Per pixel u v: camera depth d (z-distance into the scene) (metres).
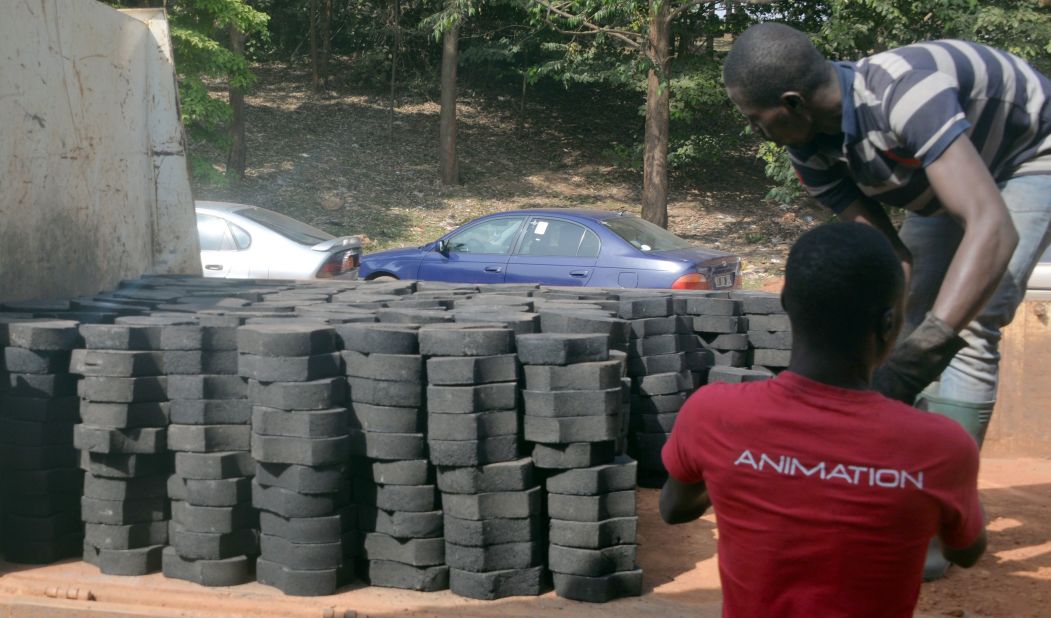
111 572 4.23
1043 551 4.46
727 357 5.88
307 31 33.22
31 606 3.89
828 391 1.90
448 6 23.14
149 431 4.16
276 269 11.96
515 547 3.99
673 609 3.87
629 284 10.91
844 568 1.83
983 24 16.67
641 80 21.38
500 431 3.97
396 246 20.42
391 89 29.03
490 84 31.89
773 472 1.88
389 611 3.83
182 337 4.16
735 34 22.77
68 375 4.40
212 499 4.10
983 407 3.65
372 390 3.99
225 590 4.06
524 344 3.97
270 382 3.95
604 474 3.96
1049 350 6.13
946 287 2.43
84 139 6.35
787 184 19.55
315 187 23.56
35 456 4.34
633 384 5.59
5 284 5.41
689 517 2.28
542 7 21.47
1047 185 3.17
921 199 2.87
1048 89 3.03
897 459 1.82
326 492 3.96
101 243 6.57
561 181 25.69
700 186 25.95
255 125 27.08
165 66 7.52
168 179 7.59
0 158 5.36
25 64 5.64
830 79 2.66
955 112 2.53
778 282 16.66
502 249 11.85
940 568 4.10
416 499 4.01
